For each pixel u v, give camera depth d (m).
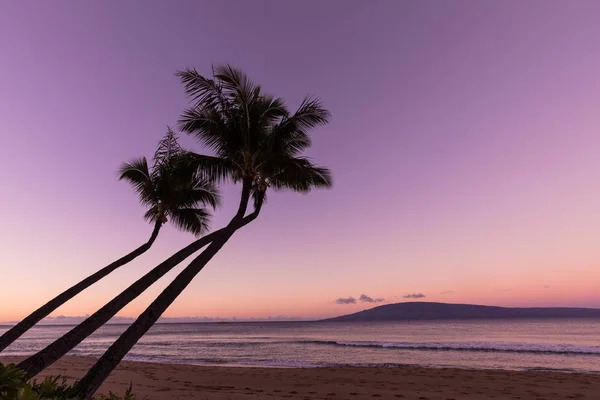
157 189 11.58
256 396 12.02
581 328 108.12
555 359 29.88
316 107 9.66
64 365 21.86
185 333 122.19
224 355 37.66
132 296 6.49
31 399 3.21
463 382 15.91
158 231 11.49
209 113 9.28
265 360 31.53
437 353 36.56
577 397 12.77
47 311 8.56
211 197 12.70
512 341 56.19
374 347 46.62
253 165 9.16
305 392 13.29
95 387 5.25
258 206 9.25
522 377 17.34
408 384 15.34
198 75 8.98
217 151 9.56
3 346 7.56
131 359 33.50
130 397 5.41
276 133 9.51
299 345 53.75
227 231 8.03
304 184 10.23
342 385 14.97
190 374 18.00
